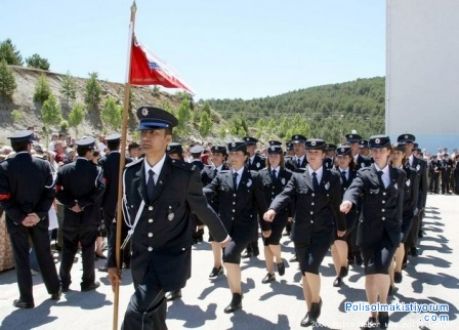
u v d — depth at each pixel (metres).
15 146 5.18
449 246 8.77
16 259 5.20
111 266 3.46
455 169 19.14
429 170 19.91
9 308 5.22
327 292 5.91
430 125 23.72
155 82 3.82
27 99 41.62
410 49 23.84
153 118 3.31
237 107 162.50
